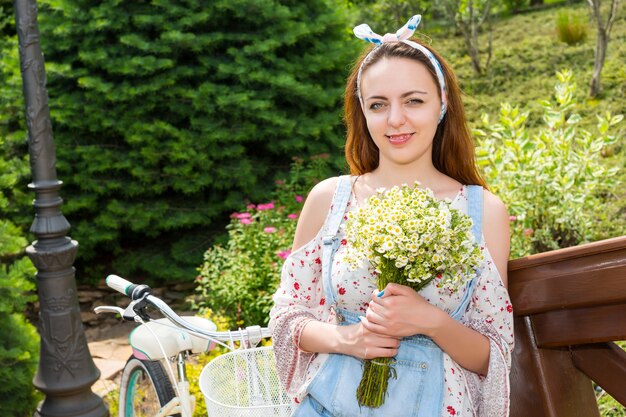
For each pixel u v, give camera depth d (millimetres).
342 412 1652
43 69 3506
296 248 1882
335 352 1692
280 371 1821
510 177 4898
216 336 2229
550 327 1696
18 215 5793
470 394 1678
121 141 6238
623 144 6602
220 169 6074
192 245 6211
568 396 1762
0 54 6148
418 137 1722
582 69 8445
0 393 3818
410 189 1623
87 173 5984
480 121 7824
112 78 6098
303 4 6570
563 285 1616
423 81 1708
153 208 6008
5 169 5078
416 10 10766
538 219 4992
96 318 5609
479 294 1690
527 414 1771
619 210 5539
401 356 1646
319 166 6133
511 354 1789
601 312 1590
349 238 1606
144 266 6117
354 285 1714
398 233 1502
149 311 5641
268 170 6582
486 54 9805
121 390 2953
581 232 4902
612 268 1517
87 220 6273
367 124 1786
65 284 3600
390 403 1625
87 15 5945
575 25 9258
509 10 11875
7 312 3988
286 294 1867
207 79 6211
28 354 3799
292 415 1724
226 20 6238
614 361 1684
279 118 6051
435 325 1589
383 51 1738
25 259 4176
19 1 3396
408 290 1595
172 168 5938
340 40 6883
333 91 6422
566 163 4941
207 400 1970
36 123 3502
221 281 4879
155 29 6078
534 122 7492
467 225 1561
